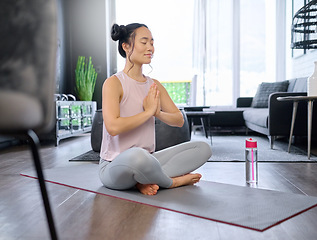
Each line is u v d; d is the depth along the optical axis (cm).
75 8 679
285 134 383
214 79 686
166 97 210
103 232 135
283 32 661
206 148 211
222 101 685
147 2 737
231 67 683
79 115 535
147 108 186
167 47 764
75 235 132
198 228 137
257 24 681
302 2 552
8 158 341
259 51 682
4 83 75
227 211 155
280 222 142
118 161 179
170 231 134
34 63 76
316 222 142
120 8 730
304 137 477
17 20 78
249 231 133
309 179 229
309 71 527
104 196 186
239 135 555
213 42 685
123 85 190
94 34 678
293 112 342
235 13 678
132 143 190
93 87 636
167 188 198
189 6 751
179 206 163
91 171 258
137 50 191
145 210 160
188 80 767
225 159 311
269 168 268
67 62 666
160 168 181
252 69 684
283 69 664
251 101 638
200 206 163
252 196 180
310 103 312
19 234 136
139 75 198
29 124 75
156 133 332
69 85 673
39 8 78
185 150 206
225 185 207
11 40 77
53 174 249
